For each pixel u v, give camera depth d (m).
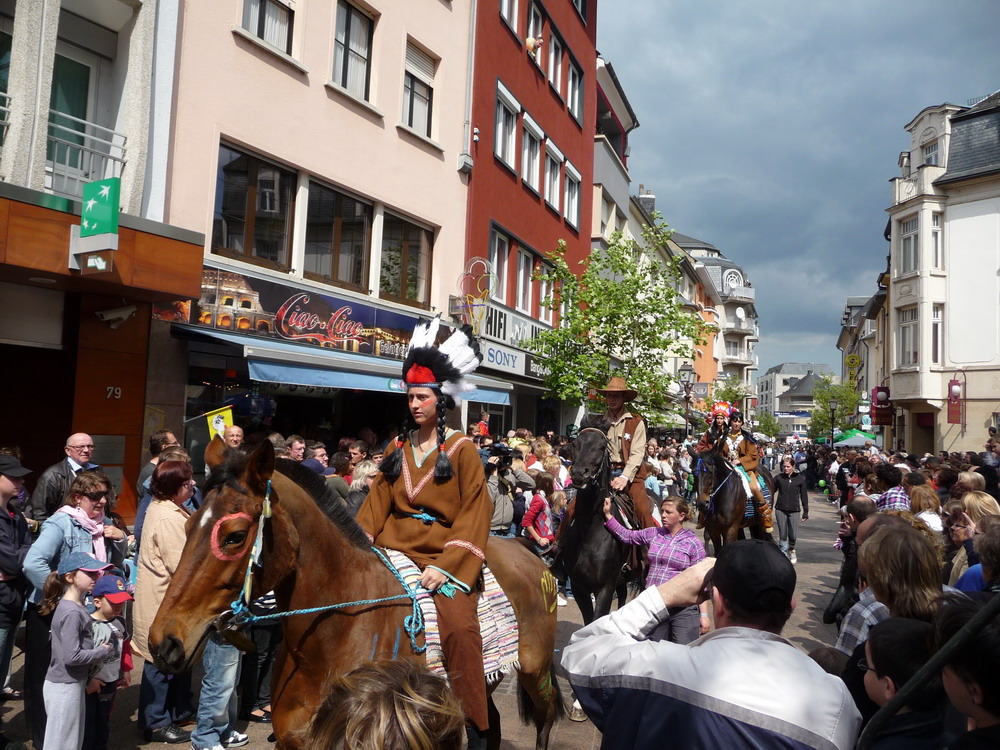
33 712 4.55
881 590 3.18
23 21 7.84
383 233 13.70
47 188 8.70
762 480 13.23
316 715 1.61
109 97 9.28
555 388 16.47
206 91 10.12
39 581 4.55
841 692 1.96
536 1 20.02
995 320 28.05
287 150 11.38
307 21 11.71
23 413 8.61
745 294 75.50
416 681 1.63
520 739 5.26
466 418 16.27
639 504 6.68
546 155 20.81
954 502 6.12
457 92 15.52
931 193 29.50
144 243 8.21
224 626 2.61
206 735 4.77
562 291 17.05
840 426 57.44
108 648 4.24
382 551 3.27
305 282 11.66
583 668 2.20
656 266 16.36
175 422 9.52
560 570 6.66
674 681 1.96
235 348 10.36
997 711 1.81
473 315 15.25
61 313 8.55
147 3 9.16
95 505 4.97
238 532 2.62
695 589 2.37
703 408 26.94
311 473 3.12
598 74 26.70
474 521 3.30
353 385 10.64
